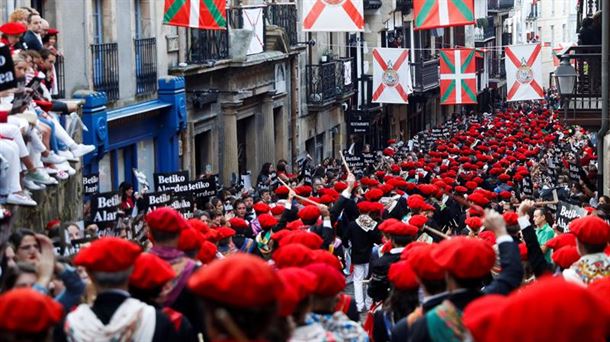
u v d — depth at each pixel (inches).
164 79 1525.6
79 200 870.4
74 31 1286.9
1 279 483.8
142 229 890.1
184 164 1614.2
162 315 396.5
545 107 4143.7
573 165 1625.2
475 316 307.0
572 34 5841.5
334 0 1589.6
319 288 430.9
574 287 283.4
